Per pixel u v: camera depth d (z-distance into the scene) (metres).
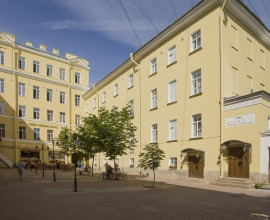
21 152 39.94
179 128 21.98
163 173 23.30
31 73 42.22
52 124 43.78
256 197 11.97
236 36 20.55
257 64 22.91
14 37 40.66
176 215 8.16
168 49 24.33
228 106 17.94
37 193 12.96
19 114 40.53
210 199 11.26
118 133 21.73
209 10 20.03
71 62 47.38
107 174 21.89
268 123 16.61
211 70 19.39
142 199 11.22
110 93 35.91
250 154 16.23
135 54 28.94
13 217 7.84
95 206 9.54
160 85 24.95
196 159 19.91
